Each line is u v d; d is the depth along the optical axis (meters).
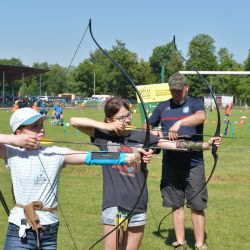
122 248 4.33
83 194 8.94
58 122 30.48
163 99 11.38
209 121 36.50
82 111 50.56
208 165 12.96
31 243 3.48
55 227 3.58
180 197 5.94
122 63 74.75
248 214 7.69
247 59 97.75
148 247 6.14
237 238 6.53
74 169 11.48
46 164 3.57
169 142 4.68
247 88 88.75
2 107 62.34
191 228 7.02
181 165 5.81
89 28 4.09
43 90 94.69
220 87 87.12
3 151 3.60
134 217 4.32
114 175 4.32
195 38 61.84
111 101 4.32
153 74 74.12
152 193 9.16
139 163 4.30
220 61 97.19
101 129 4.41
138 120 34.75
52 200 3.58
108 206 4.31
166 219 7.37
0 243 6.06
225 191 9.46
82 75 95.00
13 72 69.75
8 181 10.12
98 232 6.70
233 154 15.45
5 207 3.79
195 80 39.88
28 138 3.46
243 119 36.34
